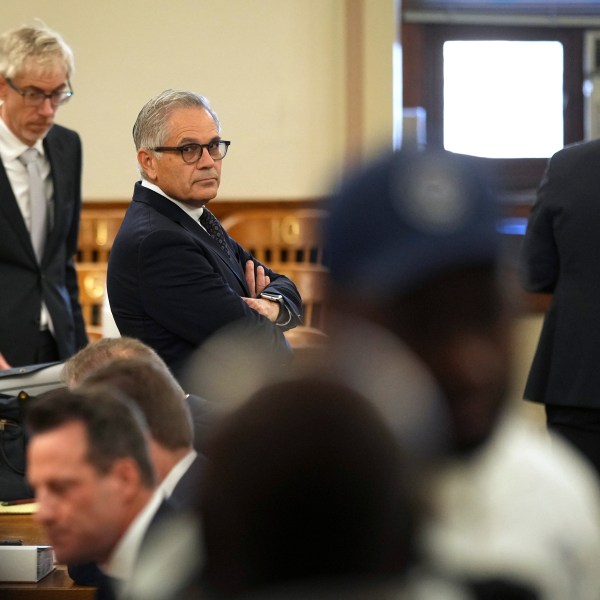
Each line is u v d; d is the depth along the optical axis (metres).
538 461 3.32
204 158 11.18
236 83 22.36
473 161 3.05
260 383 2.71
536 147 23.19
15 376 11.03
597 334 13.06
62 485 6.35
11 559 8.62
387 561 2.60
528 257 13.60
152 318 10.97
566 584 3.15
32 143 14.31
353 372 2.79
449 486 3.04
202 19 22.31
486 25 23.14
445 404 2.99
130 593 3.17
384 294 2.95
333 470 2.55
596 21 23.06
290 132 22.33
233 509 2.57
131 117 22.36
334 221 3.00
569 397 13.18
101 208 22.33
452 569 2.94
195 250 11.01
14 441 11.03
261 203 21.98
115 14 22.30
